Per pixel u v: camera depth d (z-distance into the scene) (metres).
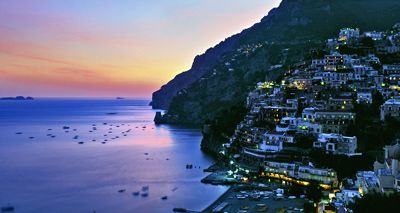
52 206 167.88
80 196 182.75
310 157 194.62
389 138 193.25
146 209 162.38
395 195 97.56
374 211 94.25
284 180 190.50
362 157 181.25
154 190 192.12
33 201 175.12
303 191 169.25
